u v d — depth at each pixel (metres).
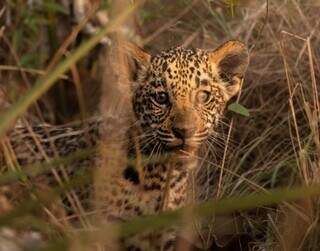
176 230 7.73
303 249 7.39
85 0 11.10
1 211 6.07
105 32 3.54
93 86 10.72
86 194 7.75
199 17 11.66
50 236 6.02
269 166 9.25
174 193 8.01
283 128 9.72
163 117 7.85
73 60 3.40
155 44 11.53
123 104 7.75
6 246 5.50
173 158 6.39
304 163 7.85
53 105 11.23
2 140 6.30
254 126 10.05
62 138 8.55
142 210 7.84
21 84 10.55
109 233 2.99
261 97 10.39
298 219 7.32
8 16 11.53
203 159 8.50
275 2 11.04
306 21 10.55
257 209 8.78
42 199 3.40
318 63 10.09
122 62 6.84
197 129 7.81
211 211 2.86
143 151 7.87
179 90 7.85
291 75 9.64
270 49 10.64
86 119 8.59
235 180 9.24
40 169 3.87
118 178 7.49
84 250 3.27
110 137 7.64
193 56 8.14
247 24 11.06
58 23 11.41
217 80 8.26
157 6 11.83
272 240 8.04
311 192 2.89
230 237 8.61
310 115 8.24
